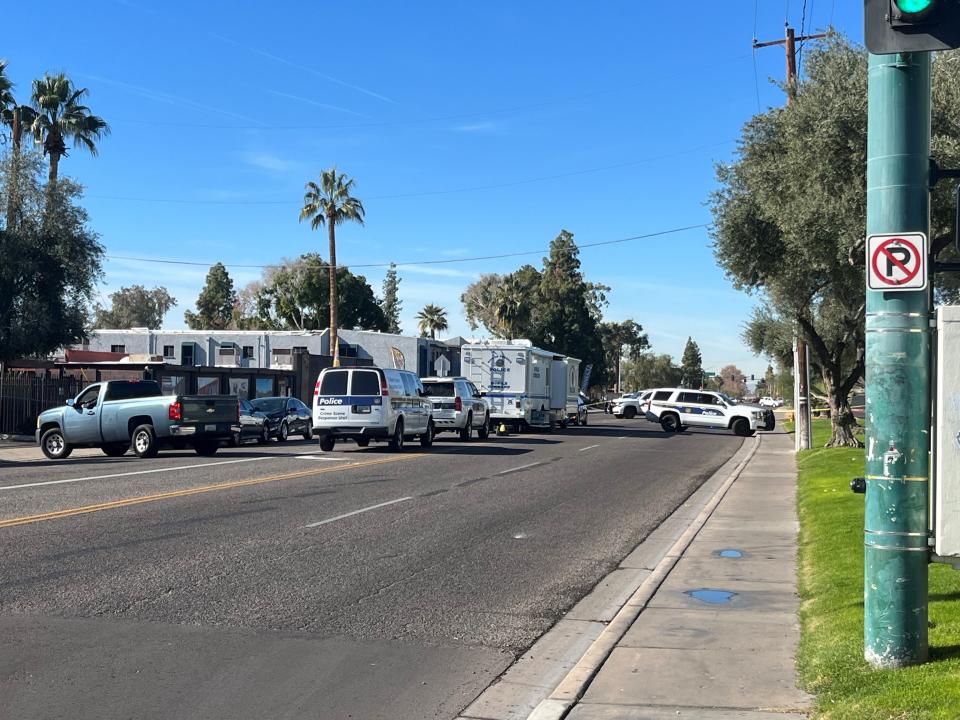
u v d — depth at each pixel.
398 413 25.66
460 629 7.68
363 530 12.09
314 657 6.77
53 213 37.50
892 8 5.45
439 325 100.62
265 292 93.44
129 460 21.91
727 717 5.48
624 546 11.75
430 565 10.14
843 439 27.44
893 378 5.72
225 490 15.62
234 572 9.41
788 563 10.48
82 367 36.53
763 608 8.31
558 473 20.50
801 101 18.70
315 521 12.63
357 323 91.94
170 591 8.55
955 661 5.71
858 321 26.42
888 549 5.76
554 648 7.26
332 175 53.66
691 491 18.17
